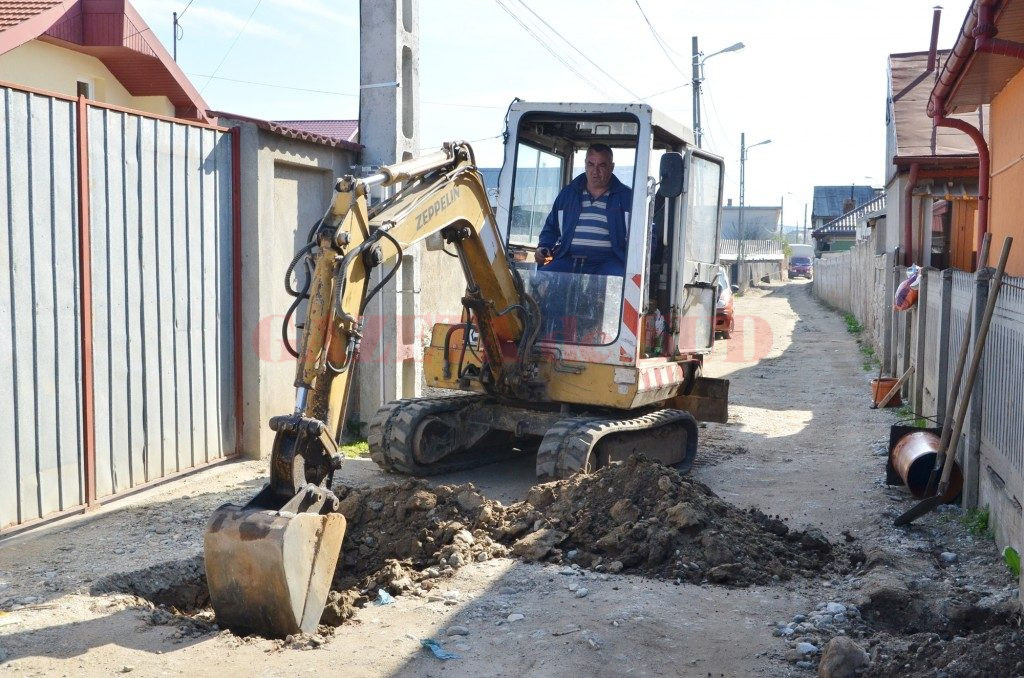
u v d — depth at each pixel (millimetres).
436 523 6121
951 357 8484
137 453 7406
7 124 6117
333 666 4289
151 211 7516
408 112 10398
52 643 4438
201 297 8141
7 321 6145
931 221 16969
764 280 57875
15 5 11883
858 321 26234
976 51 8234
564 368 8117
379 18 9922
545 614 4926
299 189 9367
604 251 8359
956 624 4895
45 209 6449
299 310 9445
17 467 6258
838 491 8164
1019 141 9797
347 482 8234
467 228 7113
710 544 5727
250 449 8680
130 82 14586
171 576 5664
